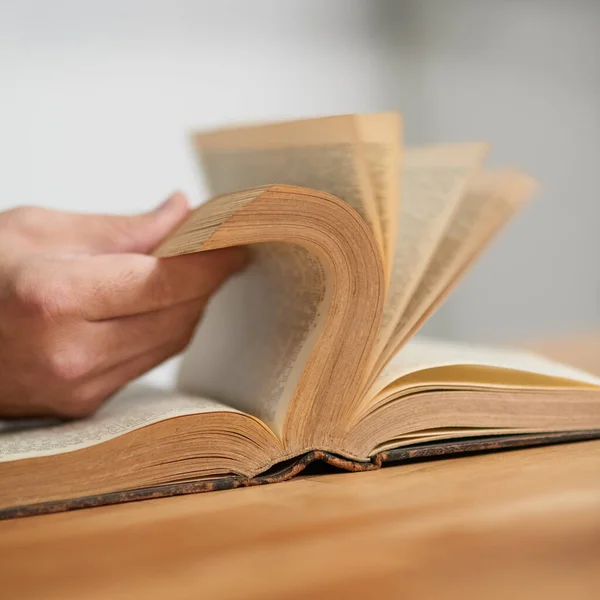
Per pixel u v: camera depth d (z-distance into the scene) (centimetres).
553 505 35
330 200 38
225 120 84
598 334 81
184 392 47
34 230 46
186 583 31
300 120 41
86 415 43
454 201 42
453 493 37
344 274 39
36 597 31
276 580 31
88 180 78
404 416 41
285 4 85
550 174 100
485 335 99
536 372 43
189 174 83
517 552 32
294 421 40
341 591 30
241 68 84
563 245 102
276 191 37
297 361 40
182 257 42
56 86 76
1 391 43
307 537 34
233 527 35
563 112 100
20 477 37
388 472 40
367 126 40
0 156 74
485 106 95
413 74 92
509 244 99
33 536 35
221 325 47
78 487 38
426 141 93
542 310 102
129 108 79
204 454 39
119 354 43
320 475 40
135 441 38
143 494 38
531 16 97
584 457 40
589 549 32
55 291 41
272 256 42
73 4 76
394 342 41
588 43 100
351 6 88
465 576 31
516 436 42
